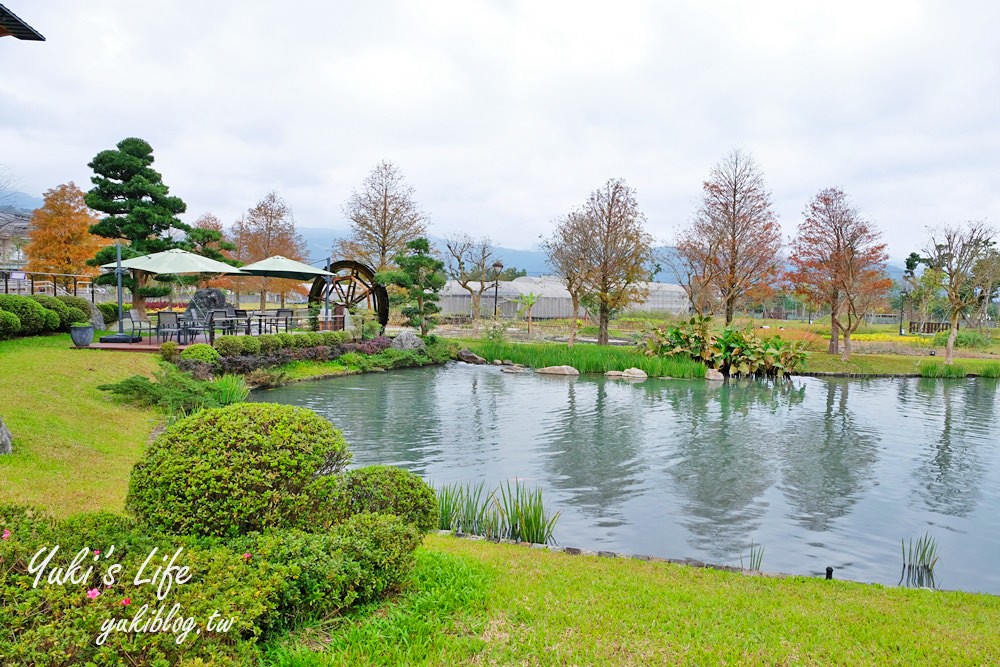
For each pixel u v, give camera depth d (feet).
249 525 15.75
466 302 185.68
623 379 84.64
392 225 140.67
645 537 27.37
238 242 160.35
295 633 13.26
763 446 45.68
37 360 51.01
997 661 14.20
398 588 15.87
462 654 13.10
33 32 20.70
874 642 15.02
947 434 50.98
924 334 155.22
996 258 131.95
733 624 15.64
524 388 73.87
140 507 15.69
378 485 18.45
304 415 17.74
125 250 79.97
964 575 24.08
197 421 16.67
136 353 61.82
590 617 15.47
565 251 121.60
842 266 99.91
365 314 106.63
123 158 84.79
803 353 91.15
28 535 13.03
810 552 26.09
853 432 51.31
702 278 119.03
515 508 26.86
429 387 72.43
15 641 9.77
